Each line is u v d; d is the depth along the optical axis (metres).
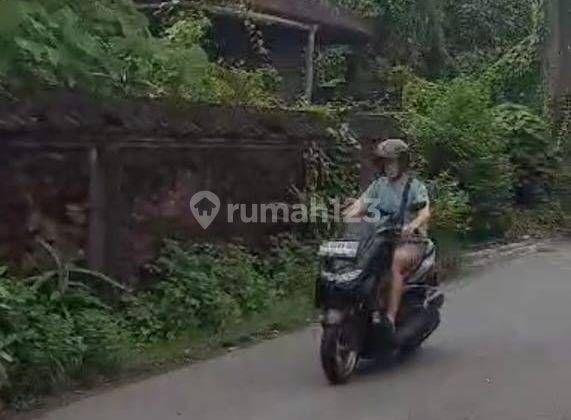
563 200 15.47
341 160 10.31
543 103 17.42
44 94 6.75
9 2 6.70
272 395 5.89
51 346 5.89
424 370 6.52
